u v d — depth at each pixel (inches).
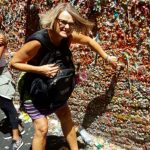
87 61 97.5
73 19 74.9
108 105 95.0
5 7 119.6
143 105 88.0
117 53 89.8
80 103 101.7
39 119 81.5
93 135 99.9
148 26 83.2
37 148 82.5
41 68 76.5
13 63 77.7
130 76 88.7
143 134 89.3
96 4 91.2
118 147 94.3
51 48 76.2
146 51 84.9
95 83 96.9
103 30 91.5
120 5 87.0
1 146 100.0
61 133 103.6
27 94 80.8
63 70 77.9
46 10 105.2
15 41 118.3
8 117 102.0
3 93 97.3
